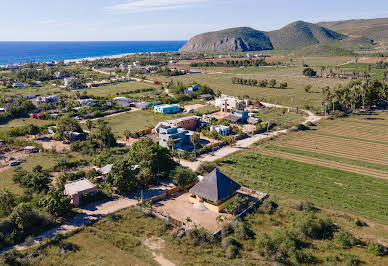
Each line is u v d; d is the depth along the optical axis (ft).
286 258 165.89
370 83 586.86
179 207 225.15
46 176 255.09
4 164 300.40
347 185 260.21
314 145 369.50
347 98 517.55
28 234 184.75
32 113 529.86
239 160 322.34
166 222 200.64
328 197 238.68
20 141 363.76
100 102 575.38
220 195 220.64
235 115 497.05
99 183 258.78
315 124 458.91
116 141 384.27
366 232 191.11
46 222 193.77
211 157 332.39
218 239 183.52
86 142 358.84
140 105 585.63
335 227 195.62
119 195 240.94
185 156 326.85
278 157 330.34
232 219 206.69
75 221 201.36
